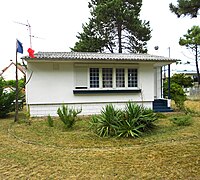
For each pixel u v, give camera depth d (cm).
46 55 1192
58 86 1185
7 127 910
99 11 2312
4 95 1184
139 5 2525
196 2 546
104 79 1233
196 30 2209
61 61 1141
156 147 596
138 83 1266
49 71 1176
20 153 562
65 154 551
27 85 1160
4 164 486
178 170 433
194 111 1268
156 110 1298
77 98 1205
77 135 746
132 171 435
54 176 418
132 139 691
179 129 809
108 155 539
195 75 3844
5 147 618
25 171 444
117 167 458
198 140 662
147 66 1273
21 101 1349
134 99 1262
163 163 474
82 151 575
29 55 1100
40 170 448
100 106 1231
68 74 1192
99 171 438
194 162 474
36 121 1034
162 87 1492
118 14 2330
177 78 2316
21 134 773
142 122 771
